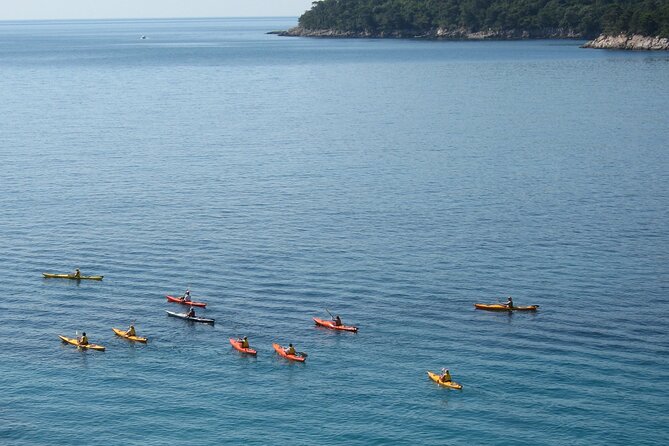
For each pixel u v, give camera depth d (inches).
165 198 5187.0
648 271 3848.4
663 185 5329.7
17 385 2913.4
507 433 2618.1
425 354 3095.5
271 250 4183.1
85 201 5113.2
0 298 3622.0
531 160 6146.7
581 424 2650.1
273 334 3277.6
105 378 2965.1
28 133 7564.0
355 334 3260.3
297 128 7775.6
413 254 4106.8
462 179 5600.4
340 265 3966.5
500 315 3405.5
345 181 5590.6
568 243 4239.7
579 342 3161.9
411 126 7760.8
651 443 2554.1
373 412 2741.1
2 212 4867.1
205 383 2930.6
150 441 2608.3
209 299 3602.4
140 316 3447.3
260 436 2625.5
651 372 2930.6
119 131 7687.0
